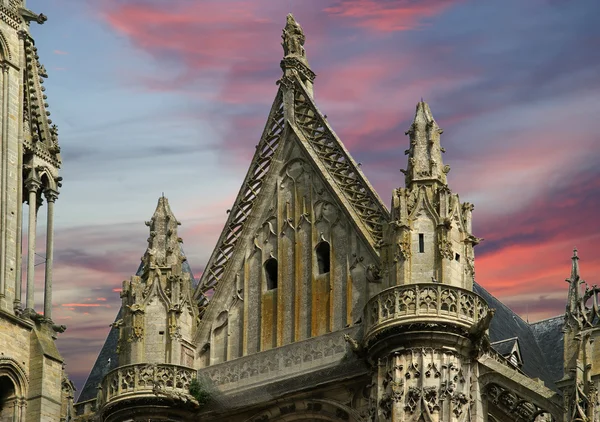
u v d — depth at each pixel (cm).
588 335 7362
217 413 7775
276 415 7662
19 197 8450
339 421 7462
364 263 7675
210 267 8181
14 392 8131
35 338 8250
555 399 7150
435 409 7062
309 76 8419
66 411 8625
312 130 8144
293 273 7888
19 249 8381
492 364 7300
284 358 7712
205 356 7988
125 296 8050
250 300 7981
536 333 9306
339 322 7650
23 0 8812
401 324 7156
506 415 7569
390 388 7144
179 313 7962
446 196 7494
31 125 8650
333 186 7912
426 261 7381
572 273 7719
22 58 8669
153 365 7781
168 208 8269
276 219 8056
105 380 7838
